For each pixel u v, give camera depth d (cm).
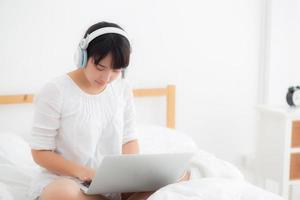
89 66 119
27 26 207
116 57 114
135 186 118
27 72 210
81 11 217
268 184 259
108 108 131
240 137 268
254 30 261
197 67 249
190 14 243
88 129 126
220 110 259
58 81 125
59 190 107
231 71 258
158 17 235
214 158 165
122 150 141
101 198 118
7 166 153
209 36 249
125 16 228
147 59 236
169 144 190
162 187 123
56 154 123
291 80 270
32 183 128
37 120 124
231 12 253
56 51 214
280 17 260
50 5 210
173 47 241
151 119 242
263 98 268
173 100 238
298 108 225
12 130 210
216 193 111
